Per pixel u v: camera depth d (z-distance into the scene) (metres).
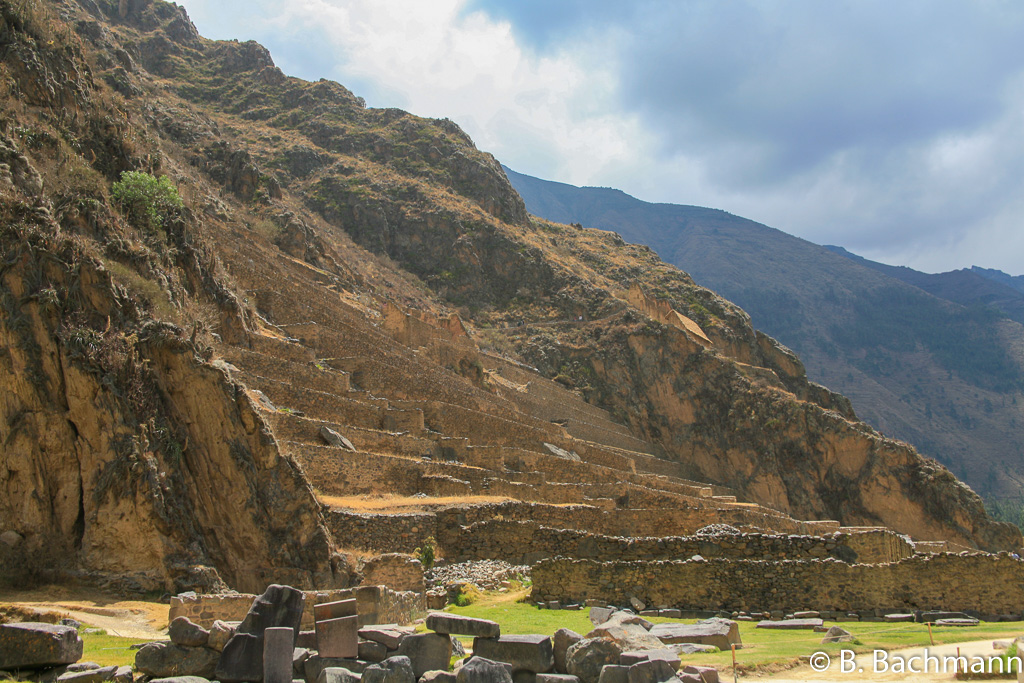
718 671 19.27
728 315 134.88
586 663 17.86
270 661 18.00
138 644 21.95
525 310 135.12
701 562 29.17
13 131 40.91
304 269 92.31
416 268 139.12
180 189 64.88
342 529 36.47
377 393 64.12
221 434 33.16
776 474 106.00
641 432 115.25
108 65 106.44
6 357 30.66
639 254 173.75
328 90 175.50
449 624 18.69
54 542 29.78
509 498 48.94
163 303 36.88
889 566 28.36
